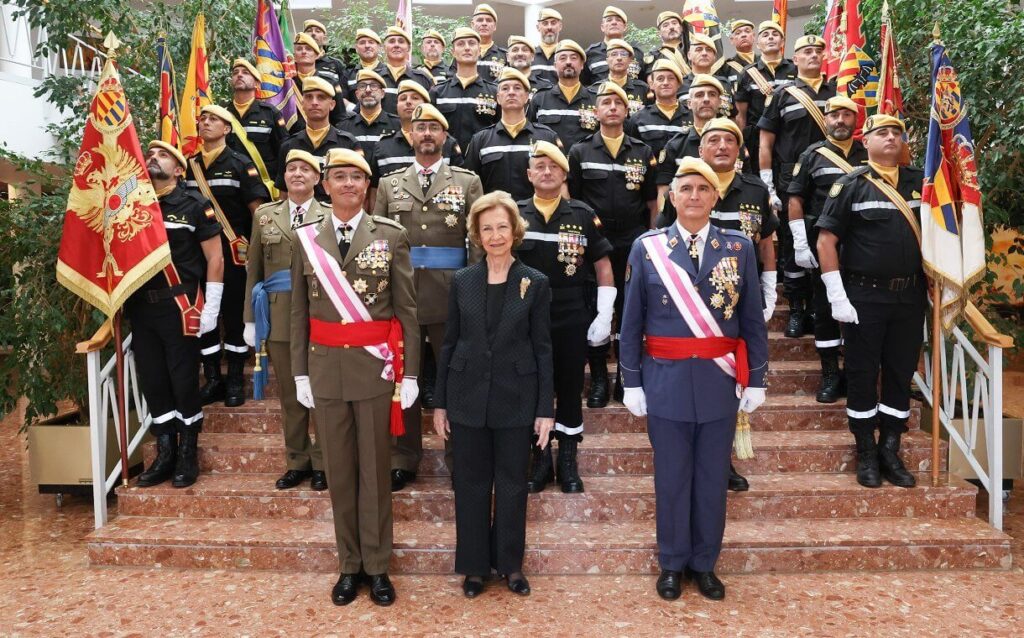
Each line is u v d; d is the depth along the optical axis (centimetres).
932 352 390
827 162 441
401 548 347
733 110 574
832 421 439
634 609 313
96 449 389
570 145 525
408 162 475
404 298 321
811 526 366
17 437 652
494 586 334
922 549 349
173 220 397
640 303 323
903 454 407
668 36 670
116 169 385
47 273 470
